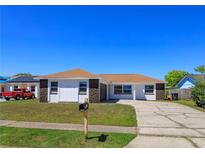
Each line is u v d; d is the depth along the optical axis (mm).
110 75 39031
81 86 28734
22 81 42250
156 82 34969
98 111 18375
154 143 8469
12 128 10914
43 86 29469
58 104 25266
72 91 28859
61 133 9766
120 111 18391
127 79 36344
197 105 23438
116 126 11828
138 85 35625
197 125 12242
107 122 13016
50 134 9578
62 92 29047
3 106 22438
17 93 36250
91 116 15477
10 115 15680
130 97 35625
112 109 19828
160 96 35031
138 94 35500
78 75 28578
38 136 9266
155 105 24219
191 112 18125
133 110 19125
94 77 28094
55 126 11648
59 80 29172
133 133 10117
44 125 11922
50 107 21578
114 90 36125
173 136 9602
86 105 8945
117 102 28922
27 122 12859
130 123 12734
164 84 35219
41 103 26938
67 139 8828
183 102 29250
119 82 35469
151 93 35281
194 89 23719
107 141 8633
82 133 9789
